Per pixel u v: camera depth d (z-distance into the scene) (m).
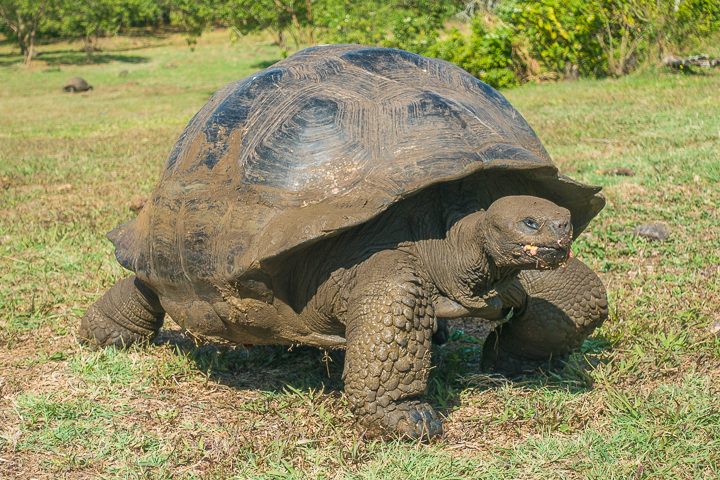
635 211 6.71
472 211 3.36
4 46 39.88
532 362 3.93
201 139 3.78
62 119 16.86
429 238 3.34
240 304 3.48
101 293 5.49
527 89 14.70
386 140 3.34
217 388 3.98
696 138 9.23
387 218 3.30
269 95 3.70
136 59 32.66
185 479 3.12
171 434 3.52
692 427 3.25
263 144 3.48
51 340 4.72
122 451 3.36
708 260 5.48
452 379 3.88
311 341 3.51
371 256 3.26
